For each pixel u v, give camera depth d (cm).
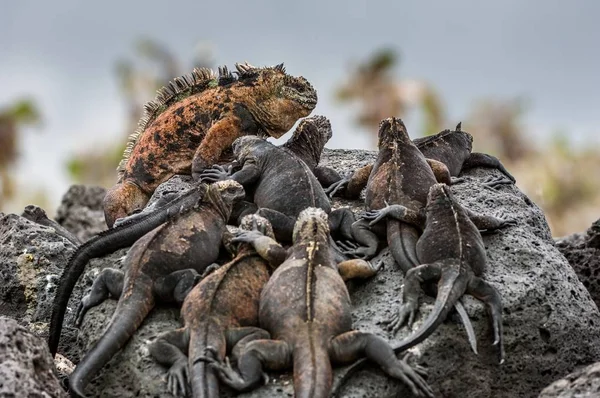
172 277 3388
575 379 3167
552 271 3550
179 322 3350
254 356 3058
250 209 3819
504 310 3372
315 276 3209
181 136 4581
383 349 3094
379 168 3803
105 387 3281
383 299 3419
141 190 4622
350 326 3175
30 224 4238
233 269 3291
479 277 3372
